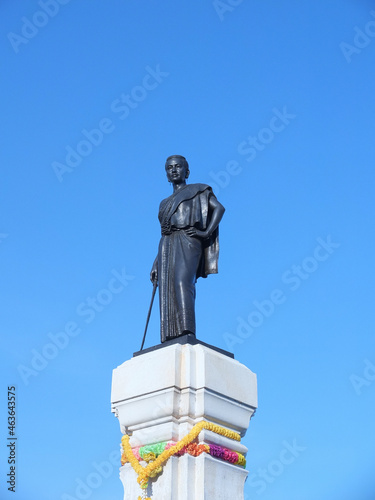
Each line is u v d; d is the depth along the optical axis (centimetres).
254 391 1886
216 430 1777
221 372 1830
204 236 1967
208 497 1712
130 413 1839
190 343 1856
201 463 1730
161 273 1955
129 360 1898
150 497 1731
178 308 1905
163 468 1736
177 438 1770
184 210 1975
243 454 1839
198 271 1997
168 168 2053
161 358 1823
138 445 1809
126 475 1802
